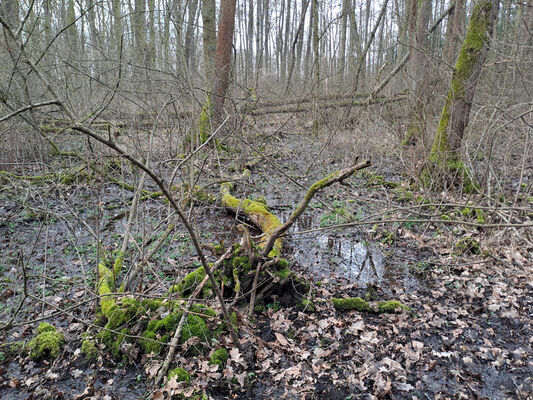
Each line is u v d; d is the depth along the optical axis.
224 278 4.45
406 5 12.00
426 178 8.13
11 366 3.61
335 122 11.91
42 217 6.90
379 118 10.89
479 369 3.73
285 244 6.41
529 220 6.34
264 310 4.46
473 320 4.47
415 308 4.70
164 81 6.59
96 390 3.33
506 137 8.36
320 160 10.41
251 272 4.41
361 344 4.02
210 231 6.75
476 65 7.64
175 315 3.87
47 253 5.78
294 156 11.05
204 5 10.87
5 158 8.37
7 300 4.58
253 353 3.80
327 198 8.36
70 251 5.85
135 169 7.88
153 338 3.72
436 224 6.74
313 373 3.63
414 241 6.43
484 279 5.21
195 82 8.95
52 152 8.82
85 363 3.62
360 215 7.37
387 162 10.25
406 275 5.50
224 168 9.05
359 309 4.59
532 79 8.32
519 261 5.52
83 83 7.66
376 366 3.69
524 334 4.21
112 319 3.85
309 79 15.00
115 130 7.21
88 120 7.23
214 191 8.22
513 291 4.94
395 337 4.16
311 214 7.71
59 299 4.57
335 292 4.98
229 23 10.73
